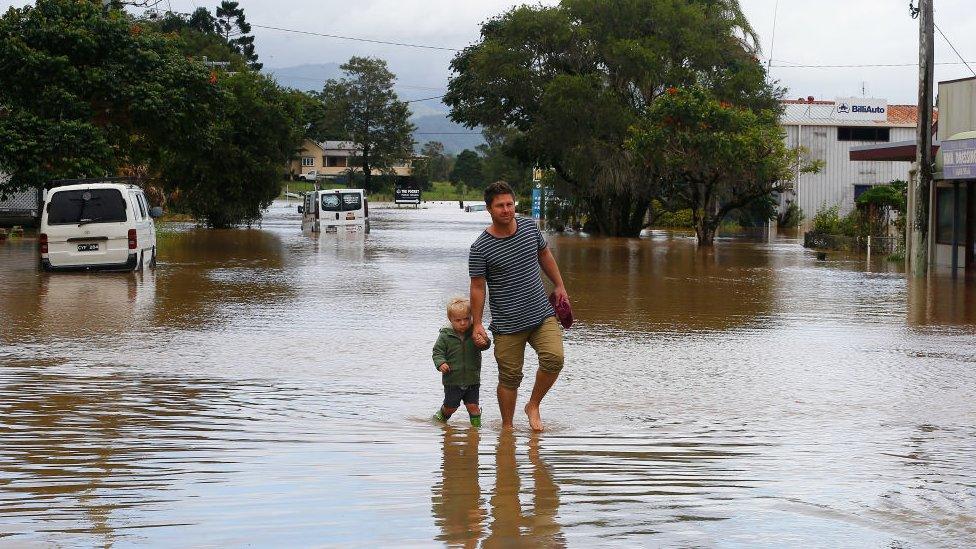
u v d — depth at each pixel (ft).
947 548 15.93
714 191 153.99
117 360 35.73
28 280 68.59
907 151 105.50
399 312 52.80
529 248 25.55
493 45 170.19
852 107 212.23
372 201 486.38
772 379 33.65
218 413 26.55
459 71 190.80
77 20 103.19
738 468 21.21
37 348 38.55
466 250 113.60
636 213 175.11
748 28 179.42
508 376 25.43
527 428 25.45
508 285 25.36
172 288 64.90
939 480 20.31
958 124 93.30
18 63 100.32
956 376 34.65
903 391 31.58
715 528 16.81
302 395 29.45
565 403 28.96
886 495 19.08
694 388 31.73
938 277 84.07
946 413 28.02
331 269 83.97
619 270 89.20
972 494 19.24
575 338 43.86
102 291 62.03
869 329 48.62
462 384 25.55
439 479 19.94
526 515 17.46
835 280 80.43
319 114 195.31
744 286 73.67
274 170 177.58
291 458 21.59
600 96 160.45
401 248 117.60
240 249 113.39
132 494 18.57
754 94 172.55
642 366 36.11
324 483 19.48
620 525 16.92
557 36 165.17
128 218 74.08
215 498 18.31
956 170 84.28
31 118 98.58
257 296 60.75
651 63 160.35
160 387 30.42
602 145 162.50
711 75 169.89
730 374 34.60
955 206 90.43
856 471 21.06
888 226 127.65
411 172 570.87
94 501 18.07
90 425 24.82
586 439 24.14
